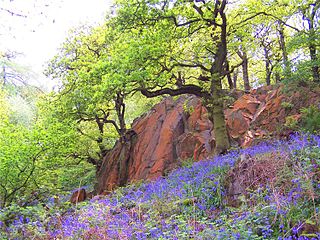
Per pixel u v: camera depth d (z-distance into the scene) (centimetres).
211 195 670
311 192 461
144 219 606
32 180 1114
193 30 1255
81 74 1538
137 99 2319
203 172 827
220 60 1248
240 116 1548
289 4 1403
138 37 1217
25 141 1137
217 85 1245
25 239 551
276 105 1461
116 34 1317
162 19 1187
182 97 1909
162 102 1975
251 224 460
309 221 412
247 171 664
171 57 1236
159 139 1764
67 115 1778
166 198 737
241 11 1363
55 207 716
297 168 545
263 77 2667
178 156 1641
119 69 1205
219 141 1215
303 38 1317
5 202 1006
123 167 1867
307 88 1424
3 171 1053
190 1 1158
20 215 643
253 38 1465
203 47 1307
